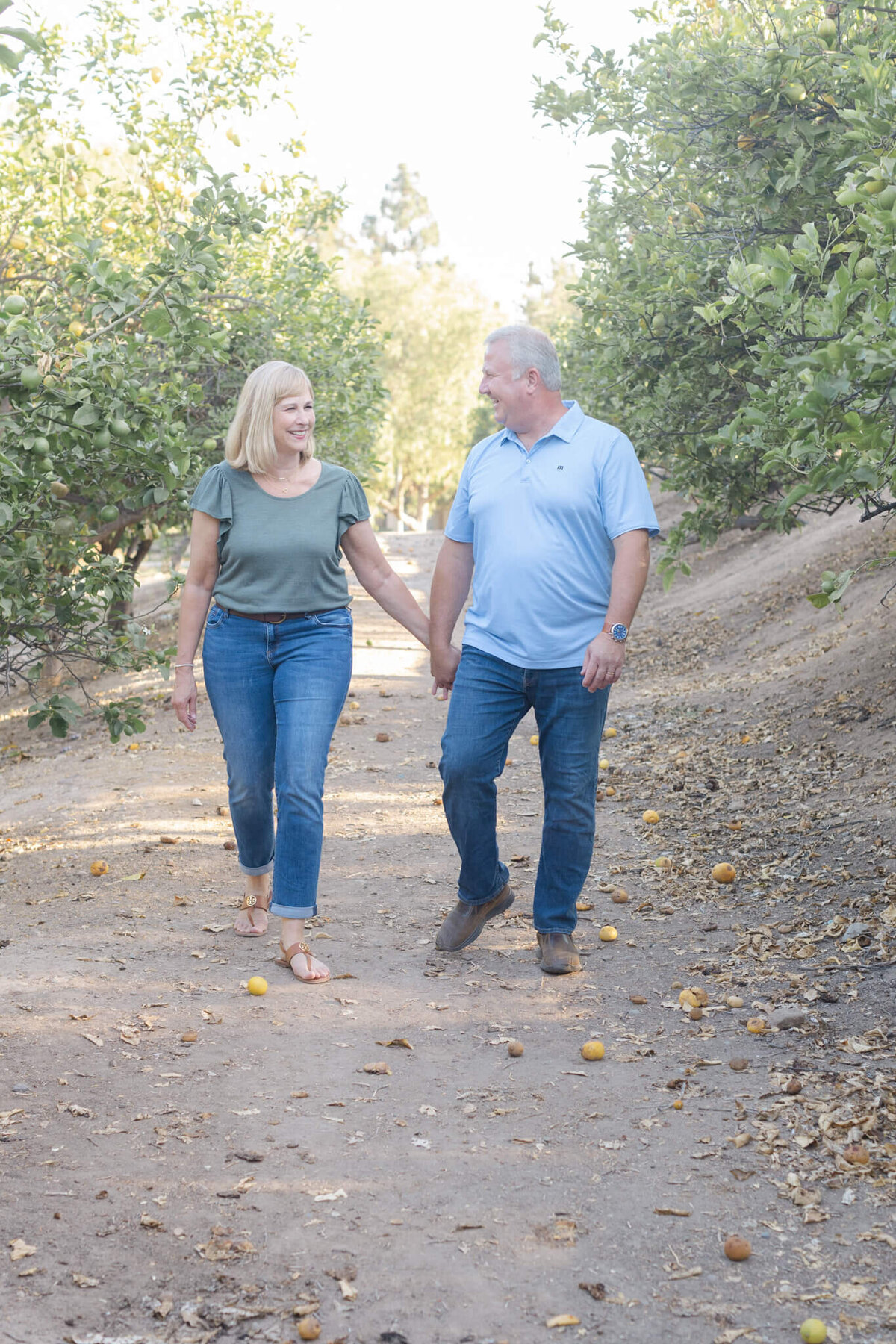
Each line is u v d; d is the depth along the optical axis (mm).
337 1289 2307
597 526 3789
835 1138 2850
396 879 5188
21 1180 2650
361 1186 2674
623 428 8336
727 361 6980
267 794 4117
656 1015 3666
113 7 11805
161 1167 2738
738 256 6469
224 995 3773
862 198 4074
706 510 7328
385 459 47500
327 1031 3521
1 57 2676
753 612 12602
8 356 4375
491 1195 2643
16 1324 2160
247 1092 3125
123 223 10852
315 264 11852
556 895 4016
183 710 3984
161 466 4902
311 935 4398
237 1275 2342
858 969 3844
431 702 10359
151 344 6438
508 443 3924
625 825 6090
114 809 6723
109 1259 2381
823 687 8117
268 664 3914
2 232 10398
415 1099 3107
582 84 7238
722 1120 2977
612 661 3670
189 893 4980
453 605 4113
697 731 8133
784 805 5938
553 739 3906
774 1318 2215
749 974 3953
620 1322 2209
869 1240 2443
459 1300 2273
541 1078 3238
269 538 3791
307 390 3828
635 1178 2713
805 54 6055
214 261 5320
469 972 4031
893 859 4785
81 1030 3465
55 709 5695
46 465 4582
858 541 13008
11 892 5152
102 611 5926
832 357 3400
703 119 6711
